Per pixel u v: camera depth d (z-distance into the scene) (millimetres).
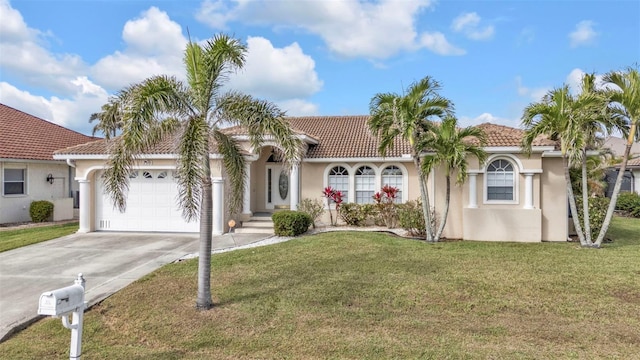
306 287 9227
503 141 15922
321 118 26125
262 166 21062
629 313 7734
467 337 6652
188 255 13016
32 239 15945
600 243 14227
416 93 14242
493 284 9453
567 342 6465
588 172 22016
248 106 8203
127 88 7707
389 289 9078
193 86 8031
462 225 16156
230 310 7934
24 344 6816
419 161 15453
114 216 17953
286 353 6203
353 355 6066
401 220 16812
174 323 7418
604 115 13430
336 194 18547
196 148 7297
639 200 26312
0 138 22547
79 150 17828
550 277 10031
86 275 10844
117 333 7180
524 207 15688
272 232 17062
